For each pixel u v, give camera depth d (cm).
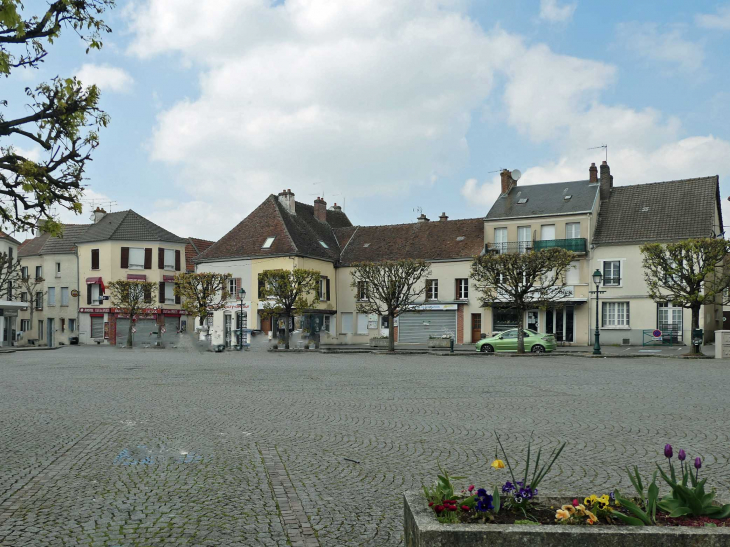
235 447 852
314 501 604
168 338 5478
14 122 597
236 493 629
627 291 3956
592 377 1850
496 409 1202
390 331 3488
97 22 597
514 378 1828
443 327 4466
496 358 2892
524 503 404
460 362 2589
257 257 4653
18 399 1362
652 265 3008
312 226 5088
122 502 597
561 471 723
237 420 1075
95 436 929
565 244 4116
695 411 1163
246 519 548
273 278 3697
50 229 621
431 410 1191
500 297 4216
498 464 430
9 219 606
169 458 785
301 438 916
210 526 529
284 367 2295
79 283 5534
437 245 4659
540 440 898
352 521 545
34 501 600
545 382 1708
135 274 5412
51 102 611
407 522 414
